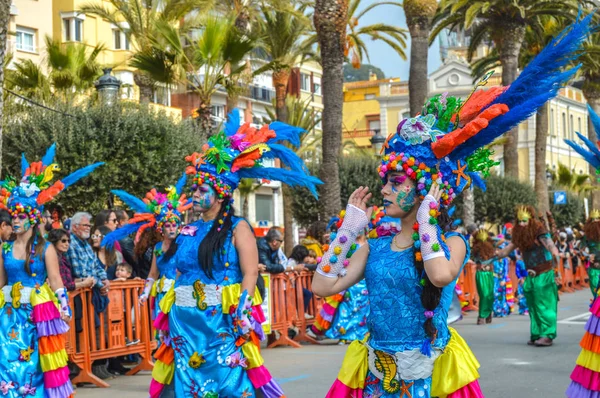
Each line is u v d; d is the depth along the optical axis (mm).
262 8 25094
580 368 6473
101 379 9297
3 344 6918
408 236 4270
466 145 4277
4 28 9484
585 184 50969
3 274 7062
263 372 5848
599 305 6430
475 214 36750
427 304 4105
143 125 18141
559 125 57906
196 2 22938
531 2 28641
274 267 11664
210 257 5746
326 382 8789
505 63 29500
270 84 47062
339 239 4352
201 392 5723
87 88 24531
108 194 17969
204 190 5867
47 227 11117
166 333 5938
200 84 19734
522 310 17750
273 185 46031
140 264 10133
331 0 18469
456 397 4148
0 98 9508
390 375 4227
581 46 4270
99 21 36000
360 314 11734
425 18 21484
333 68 18781
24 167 7289
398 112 57469
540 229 11336
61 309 7059
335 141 19031
